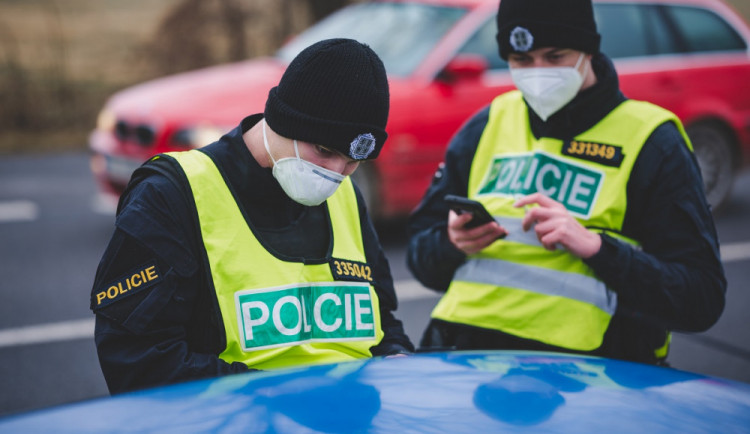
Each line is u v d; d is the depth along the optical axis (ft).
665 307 9.08
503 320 9.73
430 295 23.71
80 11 67.31
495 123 10.51
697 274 9.24
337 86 7.09
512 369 6.67
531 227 9.78
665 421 5.84
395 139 25.93
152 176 7.51
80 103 51.90
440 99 26.48
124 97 29.43
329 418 5.52
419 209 10.87
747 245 28.58
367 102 7.13
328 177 7.46
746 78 30.63
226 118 26.00
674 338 20.88
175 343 7.22
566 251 9.58
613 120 9.73
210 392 5.92
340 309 7.99
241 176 7.63
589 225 9.52
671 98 29.30
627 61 29.09
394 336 8.60
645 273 9.00
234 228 7.54
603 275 9.13
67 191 37.01
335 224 8.21
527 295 9.67
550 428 5.54
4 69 51.67
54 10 62.95
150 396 5.87
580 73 9.62
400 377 6.31
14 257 26.94
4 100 50.19
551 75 9.61
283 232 7.82
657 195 9.36
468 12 27.81
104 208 33.91
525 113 10.36
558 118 9.87
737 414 6.17
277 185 7.69
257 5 53.06
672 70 29.43
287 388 5.99
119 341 7.16
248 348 7.43
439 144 26.50
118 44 60.70
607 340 9.59
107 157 28.19
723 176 31.01
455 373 6.46
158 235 7.22
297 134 7.20
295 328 7.62
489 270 9.95
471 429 5.47
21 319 21.70
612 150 9.58
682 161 9.39
